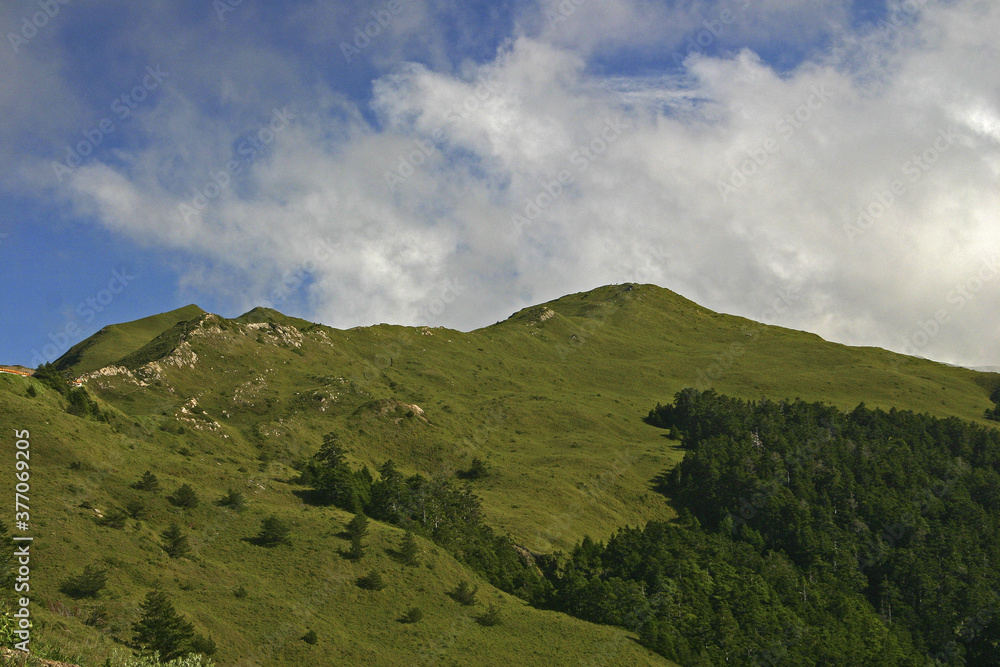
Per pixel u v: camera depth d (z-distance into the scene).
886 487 140.25
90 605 51.97
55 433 78.69
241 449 111.12
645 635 79.94
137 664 36.41
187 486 77.38
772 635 86.56
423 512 96.12
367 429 135.62
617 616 82.81
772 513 126.50
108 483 75.19
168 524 72.62
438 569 81.94
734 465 140.00
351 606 69.94
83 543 61.75
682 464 143.12
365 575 75.50
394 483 98.44
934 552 119.06
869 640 95.62
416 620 70.75
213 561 69.81
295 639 60.81
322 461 106.75
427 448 136.38
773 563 109.75
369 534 83.56
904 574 113.50
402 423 140.38
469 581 83.19
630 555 99.62
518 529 105.00
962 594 108.69
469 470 132.12
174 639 49.28
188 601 60.44
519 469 134.62
